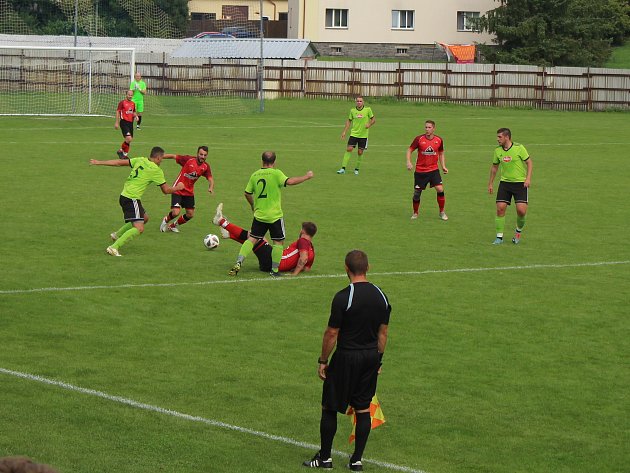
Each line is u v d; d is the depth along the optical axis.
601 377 15.43
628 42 110.25
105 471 10.83
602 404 14.18
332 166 41.91
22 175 35.62
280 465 11.41
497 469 11.68
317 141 51.50
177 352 15.92
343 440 12.55
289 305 19.27
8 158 40.22
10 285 19.92
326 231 27.36
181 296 19.64
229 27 116.19
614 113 81.50
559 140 56.25
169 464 11.20
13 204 29.73
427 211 31.50
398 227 28.45
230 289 20.38
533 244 26.53
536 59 95.69
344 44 108.31
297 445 12.19
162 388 14.06
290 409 13.50
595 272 23.23
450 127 62.19
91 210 29.17
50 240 24.67
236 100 76.38
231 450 11.80
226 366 15.27
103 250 23.72
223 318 18.17
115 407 13.11
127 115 43.53
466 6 107.94
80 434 12.01
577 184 38.72
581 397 14.45
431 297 20.31
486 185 37.81
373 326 11.23
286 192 34.44
